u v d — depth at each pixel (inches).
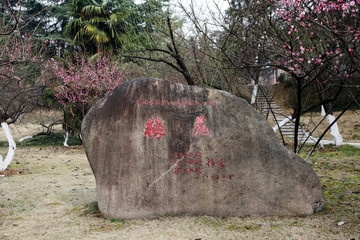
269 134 160.1
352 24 140.9
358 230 126.3
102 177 155.4
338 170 259.9
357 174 239.3
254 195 154.3
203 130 157.9
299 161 157.6
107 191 154.2
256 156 156.6
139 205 152.2
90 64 484.7
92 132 157.9
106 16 577.6
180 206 153.6
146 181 153.5
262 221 145.0
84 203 181.9
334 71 175.0
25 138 605.6
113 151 155.7
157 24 233.0
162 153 155.5
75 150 492.4
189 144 156.6
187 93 164.1
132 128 156.9
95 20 562.9
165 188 153.6
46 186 224.4
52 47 660.7
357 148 372.8
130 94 161.6
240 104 163.8
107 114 159.2
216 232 131.2
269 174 155.6
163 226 139.1
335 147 389.1
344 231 126.5
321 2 125.3
